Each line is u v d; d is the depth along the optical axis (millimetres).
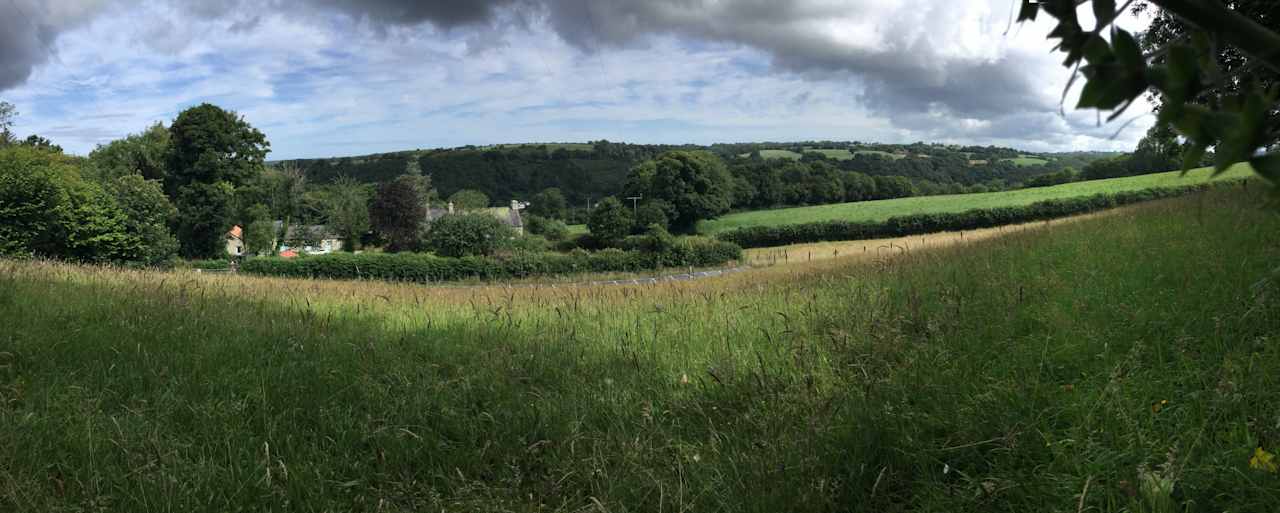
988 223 60125
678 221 84875
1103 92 625
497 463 3693
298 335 6395
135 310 7152
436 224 59719
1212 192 15773
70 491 3229
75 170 28156
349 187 73688
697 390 4508
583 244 78438
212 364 5211
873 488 2777
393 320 8008
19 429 3732
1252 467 2391
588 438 3801
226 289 10516
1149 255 6410
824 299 7496
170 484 3148
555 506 3266
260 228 60594
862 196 107312
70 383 4637
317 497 3240
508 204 123500
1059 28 718
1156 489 2350
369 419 4062
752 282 12992
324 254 44656
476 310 8383
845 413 3561
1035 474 2766
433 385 4750
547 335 6555
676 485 3191
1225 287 4418
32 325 6156
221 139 57219
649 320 7168
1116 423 2961
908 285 7512
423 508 3240
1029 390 3459
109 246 27219
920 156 137875
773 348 5301
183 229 56562
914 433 3279
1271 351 3281
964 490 2797
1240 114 553
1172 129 621
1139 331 4035
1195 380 3230
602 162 142000
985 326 4875
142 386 4684
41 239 24719
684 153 86250
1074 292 5336
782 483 2984
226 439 3674
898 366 4328
